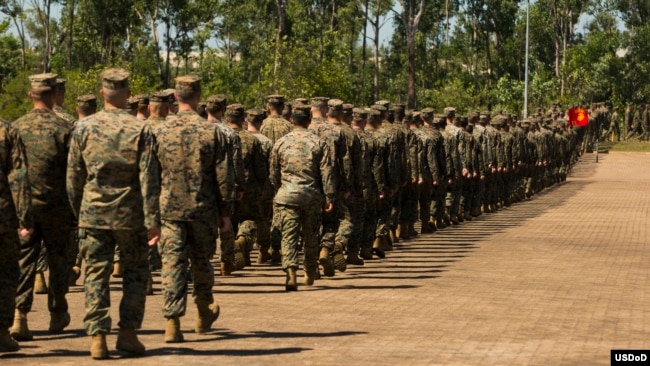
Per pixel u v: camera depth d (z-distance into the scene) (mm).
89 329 10562
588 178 53844
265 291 16031
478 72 130500
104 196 10602
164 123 11812
